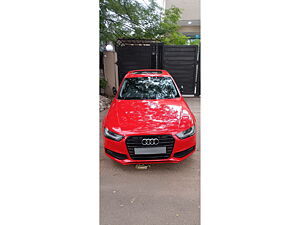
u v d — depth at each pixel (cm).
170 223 170
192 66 682
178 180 222
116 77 680
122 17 597
